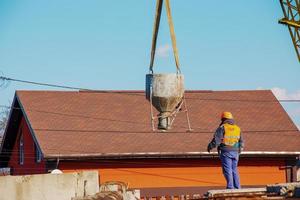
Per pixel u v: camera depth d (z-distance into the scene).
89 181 25.11
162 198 39.62
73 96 52.19
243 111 52.78
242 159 47.78
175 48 19.06
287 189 16.25
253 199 15.88
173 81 19.39
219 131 20.95
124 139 46.84
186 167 46.88
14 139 57.00
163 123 19.73
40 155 48.19
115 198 22.94
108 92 53.28
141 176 46.16
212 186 46.84
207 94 54.94
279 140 48.78
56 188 24.73
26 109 49.09
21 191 24.44
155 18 19.17
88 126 48.00
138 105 51.94
